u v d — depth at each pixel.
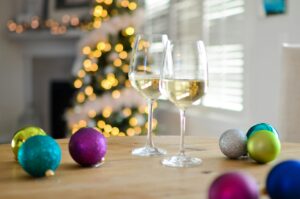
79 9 4.43
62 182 0.67
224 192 0.51
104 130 2.99
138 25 3.11
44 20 4.59
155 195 0.60
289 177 0.55
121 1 3.10
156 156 0.89
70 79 4.72
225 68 2.78
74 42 4.53
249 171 0.76
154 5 3.74
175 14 3.42
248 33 2.52
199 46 0.81
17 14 4.75
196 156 0.90
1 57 4.71
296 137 1.51
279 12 2.24
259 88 2.44
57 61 4.79
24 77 4.84
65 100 4.83
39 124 4.87
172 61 0.80
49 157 0.69
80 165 0.78
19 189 0.63
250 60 2.52
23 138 0.82
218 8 2.83
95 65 3.08
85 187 0.64
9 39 4.74
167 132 3.55
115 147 1.01
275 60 2.29
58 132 4.85
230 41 2.71
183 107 0.84
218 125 2.84
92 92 3.10
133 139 1.15
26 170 0.69
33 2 4.66
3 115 4.80
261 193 0.59
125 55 3.01
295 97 1.52
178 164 0.80
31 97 4.89
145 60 0.93
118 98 2.99
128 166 0.79
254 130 0.92
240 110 2.63
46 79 4.87
